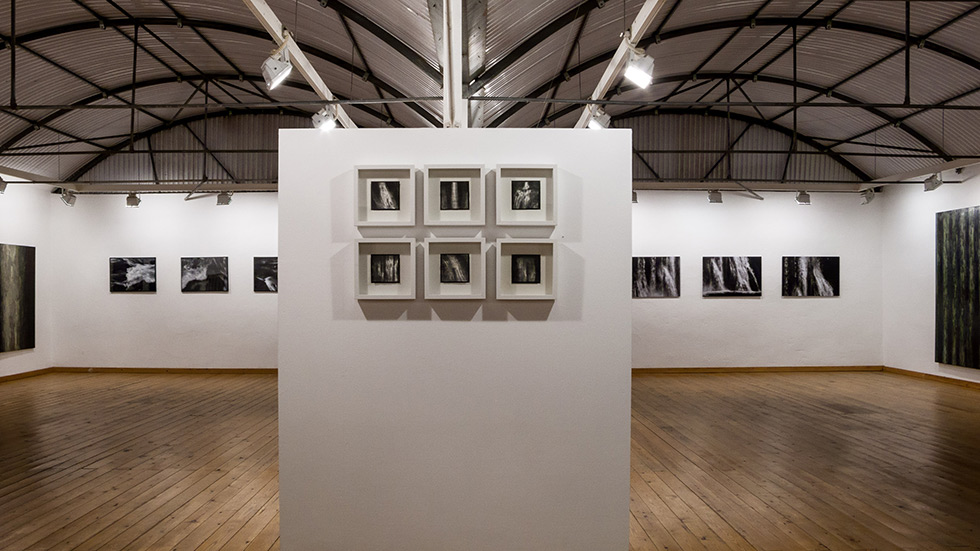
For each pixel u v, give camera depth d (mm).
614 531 3979
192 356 13523
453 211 4023
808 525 4758
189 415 8992
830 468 6301
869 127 12039
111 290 13562
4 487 5613
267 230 13539
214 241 13555
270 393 10984
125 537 4469
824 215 13898
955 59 8969
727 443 7355
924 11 8117
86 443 7277
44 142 11852
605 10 7512
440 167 3998
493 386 3977
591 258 4027
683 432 7938
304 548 3963
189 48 9711
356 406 3971
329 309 4000
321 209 4039
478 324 3984
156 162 13312
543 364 3990
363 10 7066
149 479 5863
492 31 6805
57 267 13625
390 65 8547
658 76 10984
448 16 5168
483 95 8961
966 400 10234
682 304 13719
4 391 11180
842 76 10555
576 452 3977
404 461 3951
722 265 13742
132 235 13625
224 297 13531
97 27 8703
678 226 13742
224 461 6504
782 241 13836
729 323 13750
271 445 7195
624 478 3984
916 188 12875
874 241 13945
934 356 12320
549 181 4016
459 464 3955
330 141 4066
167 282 13578
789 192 13867
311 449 3965
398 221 3998
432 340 3980
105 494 5422
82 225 13633
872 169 13367
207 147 13281
